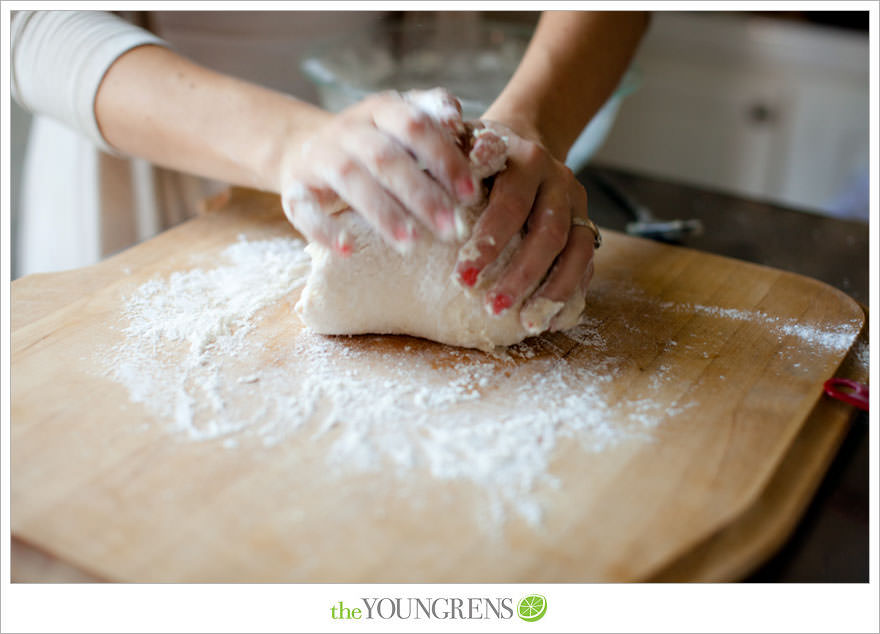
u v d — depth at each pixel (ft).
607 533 1.99
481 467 2.20
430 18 5.84
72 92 3.33
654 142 7.15
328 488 2.12
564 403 2.49
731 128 6.78
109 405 2.40
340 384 2.55
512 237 2.67
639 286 3.18
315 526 1.99
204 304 2.95
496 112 3.13
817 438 2.38
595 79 3.50
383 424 2.37
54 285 3.01
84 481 2.11
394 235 2.44
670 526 2.01
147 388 2.49
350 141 2.52
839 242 3.80
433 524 2.01
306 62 4.10
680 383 2.59
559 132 3.25
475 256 2.52
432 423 2.38
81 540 1.93
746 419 2.42
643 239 3.55
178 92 3.25
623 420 2.41
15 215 5.44
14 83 3.47
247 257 3.27
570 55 3.44
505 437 2.32
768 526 2.05
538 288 2.71
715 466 2.22
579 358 2.72
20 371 2.54
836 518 2.18
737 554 1.97
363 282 2.70
